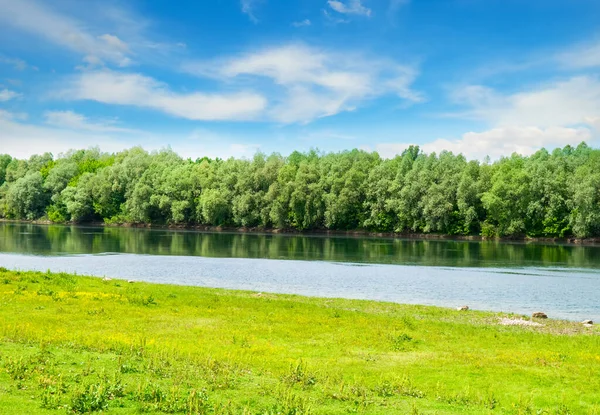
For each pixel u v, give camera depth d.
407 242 109.44
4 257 72.69
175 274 58.03
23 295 31.89
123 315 28.38
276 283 52.50
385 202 129.88
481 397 16.62
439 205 119.88
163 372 16.86
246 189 142.50
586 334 29.41
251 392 15.64
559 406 15.98
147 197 149.62
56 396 13.45
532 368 20.62
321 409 14.65
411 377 18.86
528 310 39.78
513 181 114.75
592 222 103.62
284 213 137.50
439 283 53.28
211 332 25.23
